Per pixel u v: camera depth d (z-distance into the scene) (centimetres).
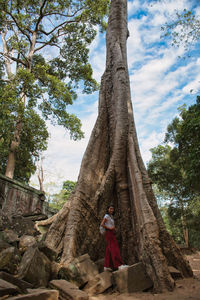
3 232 494
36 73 1620
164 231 487
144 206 460
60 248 474
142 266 390
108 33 797
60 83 1557
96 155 613
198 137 1112
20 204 1046
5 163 1816
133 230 490
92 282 379
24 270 329
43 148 1681
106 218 460
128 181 550
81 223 500
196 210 2191
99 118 665
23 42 1609
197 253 1128
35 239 504
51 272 377
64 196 3350
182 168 2072
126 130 605
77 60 1834
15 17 1723
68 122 1648
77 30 1762
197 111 1288
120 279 371
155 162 2362
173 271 425
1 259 336
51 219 646
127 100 668
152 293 349
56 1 1680
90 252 495
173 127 2270
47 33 1838
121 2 834
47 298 258
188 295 315
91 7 1669
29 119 1491
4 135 1332
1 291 250
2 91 1340
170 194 2402
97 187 573
